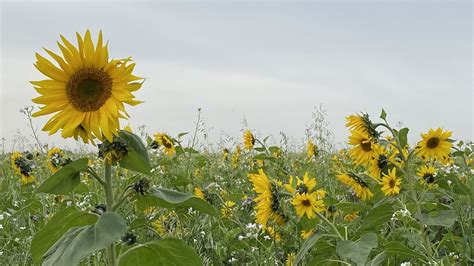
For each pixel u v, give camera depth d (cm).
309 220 146
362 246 120
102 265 143
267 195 144
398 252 129
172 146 275
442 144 179
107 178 106
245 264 172
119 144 104
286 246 172
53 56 108
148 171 106
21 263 163
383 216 147
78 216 104
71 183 104
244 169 346
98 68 108
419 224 148
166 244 107
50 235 104
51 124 109
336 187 247
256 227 174
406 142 170
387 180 158
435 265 123
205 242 178
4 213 206
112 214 95
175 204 106
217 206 217
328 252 145
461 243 147
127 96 105
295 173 288
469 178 195
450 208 153
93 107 107
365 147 172
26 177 260
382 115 169
